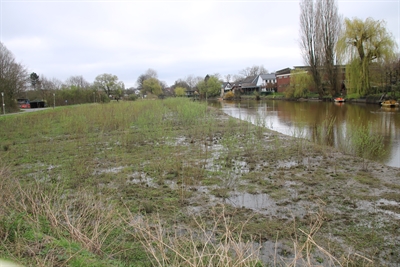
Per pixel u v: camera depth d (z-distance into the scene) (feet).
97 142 32.12
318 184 17.24
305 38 115.65
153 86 223.30
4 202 12.82
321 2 108.17
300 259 9.76
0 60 90.53
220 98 201.46
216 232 11.66
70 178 19.17
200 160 23.32
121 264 9.12
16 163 23.93
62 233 10.68
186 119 48.03
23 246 9.09
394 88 80.48
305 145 27.30
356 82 88.84
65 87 146.51
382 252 10.11
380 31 83.20
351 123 43.88
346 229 11.75
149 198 15.60
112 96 185.88
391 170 19.71
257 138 32.14
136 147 29.12
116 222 11.76
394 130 36.96
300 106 90.12
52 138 36.55
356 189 16.24
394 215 12.90
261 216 13.16
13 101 93.30
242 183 17.72
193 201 15.12
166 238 11.27
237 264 7.93
